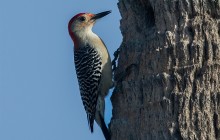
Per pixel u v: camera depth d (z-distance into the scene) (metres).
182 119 11.38
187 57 11.84
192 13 12.27
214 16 12.19
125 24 13.87
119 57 13.76
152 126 11.83
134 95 12.48
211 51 11.74
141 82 12.41
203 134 11.22
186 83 11.59
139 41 13.26
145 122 12.00
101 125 14.89
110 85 15.23
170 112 11.57
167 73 11.95
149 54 12.45
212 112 11.37
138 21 13.66
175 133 11.43
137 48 13.14
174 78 11.75
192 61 11.76
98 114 15.02
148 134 11.88
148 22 13.62
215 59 11.70
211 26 11.94
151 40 12.53
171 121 11.51
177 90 11.68
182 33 12.12
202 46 11.81
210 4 12.20
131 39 13.59
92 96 15.06
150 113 11.94
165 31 12.43
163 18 12.54
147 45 12.60
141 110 12.19
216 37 11.87
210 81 11.55
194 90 11.55
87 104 15.14
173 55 11.99
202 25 12.00
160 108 11.76
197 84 11.55
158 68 12.17
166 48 12.09
